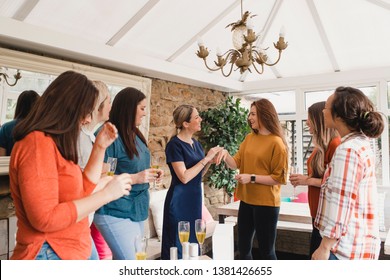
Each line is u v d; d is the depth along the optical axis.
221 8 3.12
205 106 4.89
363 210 1.37
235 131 4.64
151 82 4.00
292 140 4.91
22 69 2.72
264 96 5.18
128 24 2.97
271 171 2.32
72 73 1.20
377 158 4.20
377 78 4.16
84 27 2.87
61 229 1.05
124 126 1.99
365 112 1.38
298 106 4.82
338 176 1.34
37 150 1.04
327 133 1.95
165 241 2.31
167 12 2.97
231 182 4.79
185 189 2.32
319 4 3.12
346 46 3.78
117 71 3.64
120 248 1.90
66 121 1.13
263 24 3.47
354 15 3.21
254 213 2.33
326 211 1.40
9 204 2.75
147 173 1.90
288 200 4.13
